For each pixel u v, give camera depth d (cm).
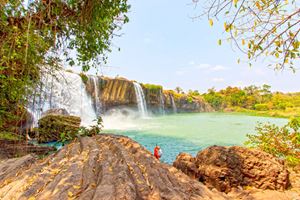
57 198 218
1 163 427
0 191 269
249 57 223
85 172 303
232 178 476
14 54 473
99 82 3173
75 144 541
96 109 3006
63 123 1317
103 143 554
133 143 546
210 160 526
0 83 583
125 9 644
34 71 573
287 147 730
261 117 4550
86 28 611
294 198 418
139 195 240
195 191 316
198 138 1922
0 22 459
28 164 403
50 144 1205
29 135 1196
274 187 465
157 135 2066
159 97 4403
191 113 5512
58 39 622
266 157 512
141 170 340
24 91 604
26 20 484
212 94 7931
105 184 240
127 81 3528
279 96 7494
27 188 261
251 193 439
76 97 2469
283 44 204
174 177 349
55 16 551
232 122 3388
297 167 624
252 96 7750
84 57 668
